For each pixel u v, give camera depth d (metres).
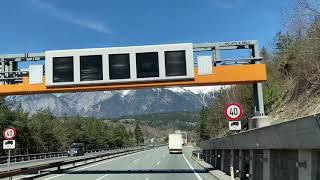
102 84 29.61
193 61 29.03
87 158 46.72
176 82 29.27
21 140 78.94
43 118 100.56
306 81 34.66
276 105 42.62
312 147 8.73
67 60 29.92
